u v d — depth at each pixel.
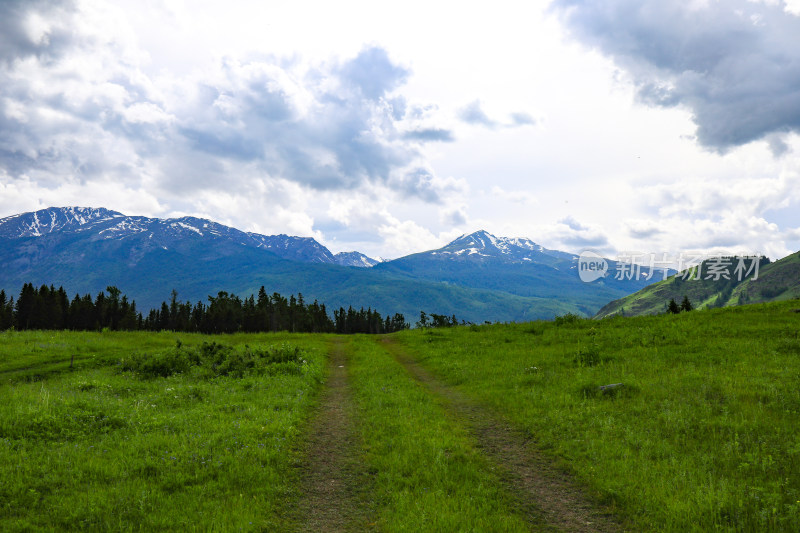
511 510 9.28
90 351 33.22
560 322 36.62
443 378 23.73
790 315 28.80
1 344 33.28
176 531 8.09
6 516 8.44
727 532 7.79
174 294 138.75
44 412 14.27
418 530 8.18
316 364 27.11
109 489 9.52
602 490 9.91
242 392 19.97
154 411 16.30
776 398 13.95
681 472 10.14
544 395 17.19
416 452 12.16
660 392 15.83
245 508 9.05
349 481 10.90
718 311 34.88
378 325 189.50
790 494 8.61
